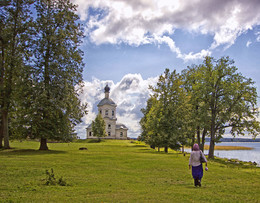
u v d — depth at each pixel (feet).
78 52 116.57
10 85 110.73
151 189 34.45
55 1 114.21
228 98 128.16
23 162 62.69
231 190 35.63
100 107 387.75
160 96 147.54
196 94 142.82
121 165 64.23
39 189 32.76
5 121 112.06
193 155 37.55
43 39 106.83
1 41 109.19
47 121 103.91
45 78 109.09
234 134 129.70
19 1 108.78
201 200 27.09
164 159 85.25
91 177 44.70
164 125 141.08
